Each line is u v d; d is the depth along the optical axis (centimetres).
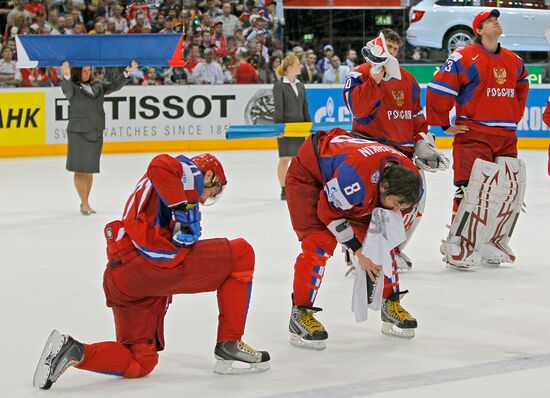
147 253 487
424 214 1147
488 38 821
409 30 2256
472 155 829
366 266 556
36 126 1891
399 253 812
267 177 1559
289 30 2412
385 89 733
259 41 2177
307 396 481
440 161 749
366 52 668
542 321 643
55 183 1481
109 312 668
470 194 820
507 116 831
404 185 532
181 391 491
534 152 1948
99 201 1281
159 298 511
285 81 1321
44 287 753
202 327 626
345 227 558
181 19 2111
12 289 745
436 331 618
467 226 823
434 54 2262
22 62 1257
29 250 923
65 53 1272
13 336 603
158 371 529
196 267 498
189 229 488
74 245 950
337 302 701
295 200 585
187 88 2003
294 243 951
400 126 742
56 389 495
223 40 2148
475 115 827
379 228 549
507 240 852
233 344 519
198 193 491
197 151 2019
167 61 1311
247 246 515
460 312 670
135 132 1973
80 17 2086
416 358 554
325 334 573
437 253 907
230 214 1150
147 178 489
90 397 481
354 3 2391
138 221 488
